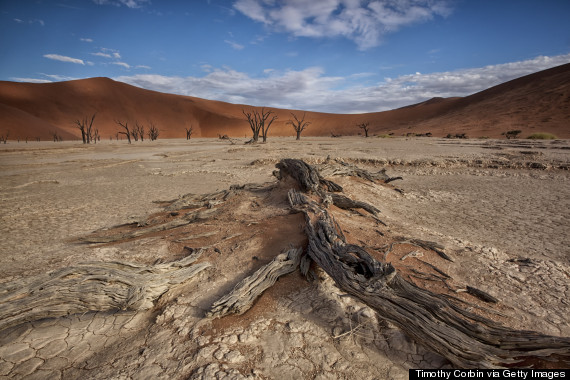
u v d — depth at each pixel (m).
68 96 120.56
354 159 20.48
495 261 5.14
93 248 6.30
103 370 3.10
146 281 4.11
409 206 9.95
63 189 14.45
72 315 4.02
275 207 7.05
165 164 24.03
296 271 4.55
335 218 6.25
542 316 3.64
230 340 3.34
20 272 5.30
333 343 3.30
